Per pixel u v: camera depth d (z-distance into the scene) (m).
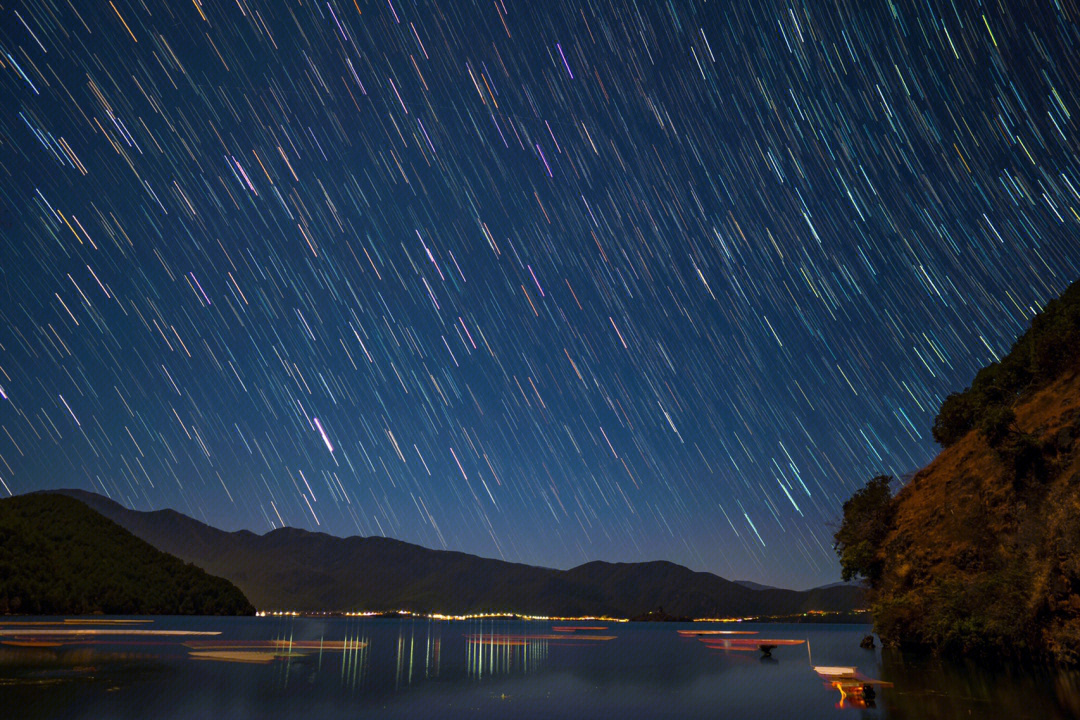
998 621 22.73
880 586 33.75
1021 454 25.95
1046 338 29.67
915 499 34.66
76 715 14.01
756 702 16.69
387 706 15.95
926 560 29.77
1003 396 33.31
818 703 16.14
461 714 15.00
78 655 28.03
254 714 14.62
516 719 14.41
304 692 18.14
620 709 15.88
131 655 28.55
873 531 36.25
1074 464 22.94
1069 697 15.36
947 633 24.67
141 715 14.16
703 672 24.88
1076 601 20.00
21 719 13.45
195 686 18.88
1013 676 19.17
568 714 15.13
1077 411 24.20
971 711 13.85
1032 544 23.06
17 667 22.88
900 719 13.21
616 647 42.88
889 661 24.92
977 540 27.06
